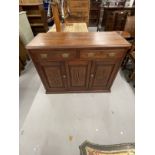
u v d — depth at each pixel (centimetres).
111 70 139
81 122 138
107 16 327
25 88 184
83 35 133
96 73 142
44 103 160
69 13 259
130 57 179
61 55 117
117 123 136
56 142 120
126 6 323
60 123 137
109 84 162
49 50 111
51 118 142
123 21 322
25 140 122
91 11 427
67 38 125
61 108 154
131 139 122
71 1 246
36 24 299
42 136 125
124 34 187
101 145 118
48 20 338
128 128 131
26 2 265
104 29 362
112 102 160
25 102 162
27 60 247
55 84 159
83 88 168
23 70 221
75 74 142
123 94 171
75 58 121
